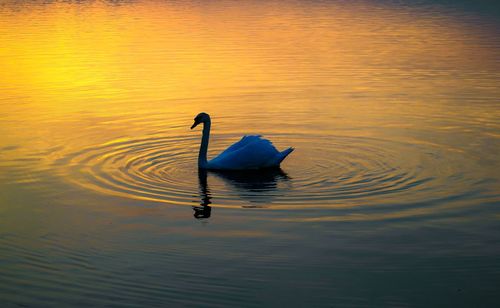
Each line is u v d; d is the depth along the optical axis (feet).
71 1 152.35
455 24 114.62
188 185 44.65
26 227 38.09
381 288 31.60
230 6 141.59
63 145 52.34
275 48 92.79
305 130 56.59
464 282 32.01
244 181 45.39
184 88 70.85
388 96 67.26
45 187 44.01
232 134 56.08
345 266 33.65
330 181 45.01
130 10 135.13
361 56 87.15
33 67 81.05
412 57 86.53
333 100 65.92
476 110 61.93
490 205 40.68
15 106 63.82
